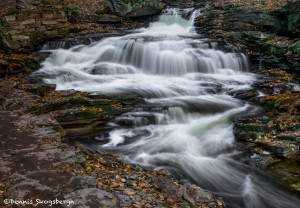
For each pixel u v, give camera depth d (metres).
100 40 14.93
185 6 21.48
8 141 6.42
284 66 13.41
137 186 5.32
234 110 10.19
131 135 8.77
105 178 5.38
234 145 8.30
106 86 11.65
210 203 5.49
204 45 14.23
